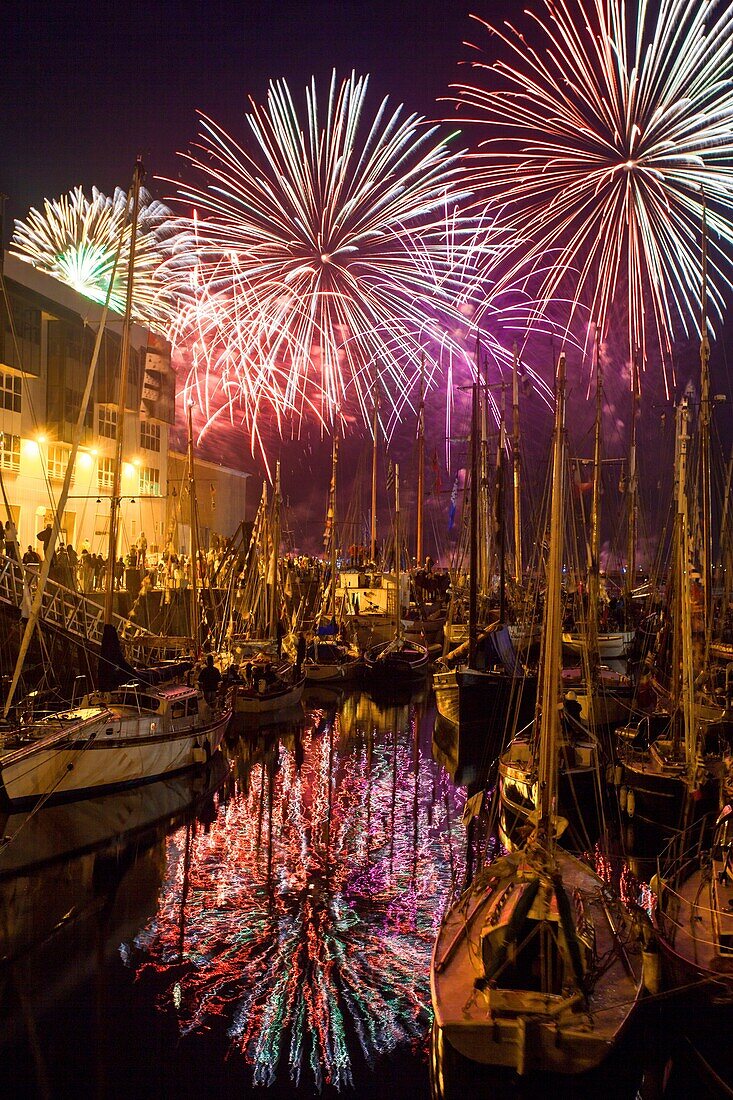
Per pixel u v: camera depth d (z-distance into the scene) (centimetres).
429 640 6191
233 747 3444
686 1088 1281
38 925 1758
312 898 1917
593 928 1385
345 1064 1318
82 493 5053
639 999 1227
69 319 4797
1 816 2283
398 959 1638
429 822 2491
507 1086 1143
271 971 1588
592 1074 1143
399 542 5806
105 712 2536
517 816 2214
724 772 2233
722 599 4153
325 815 2545
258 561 5238
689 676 2305
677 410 3125
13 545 3122
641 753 2588
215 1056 1345
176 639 4022
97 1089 1251
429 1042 1384
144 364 5778
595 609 3769
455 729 3581
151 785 2622
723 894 1523
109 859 2125
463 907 1449
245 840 2303
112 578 2853
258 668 4131
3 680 2788
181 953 1655
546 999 1170
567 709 2978
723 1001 1288
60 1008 1459
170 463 6756
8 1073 1294
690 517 3062
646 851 2259
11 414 4475
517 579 5788
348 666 5294
